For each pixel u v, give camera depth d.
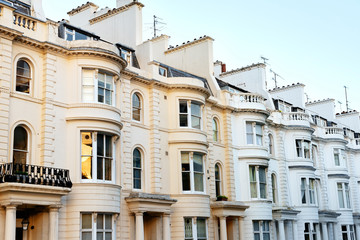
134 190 27.83
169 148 30.39
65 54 24.94
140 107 29.58
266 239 35.59
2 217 20.48
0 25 21.92
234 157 35.53
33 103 23.47
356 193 51.56
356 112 58.53
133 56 32.38
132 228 26.62
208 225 31.36
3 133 21.64
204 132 31.58
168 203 27.70
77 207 23.42
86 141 24.59
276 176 40.03
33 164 22.89
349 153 52.34
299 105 49.31
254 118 36.91
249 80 43.88
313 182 43.09
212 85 36.38
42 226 22.25
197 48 37.91
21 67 23.48
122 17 34.25
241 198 35.16
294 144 42.34
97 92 25.19
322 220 43.25
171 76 32.88
